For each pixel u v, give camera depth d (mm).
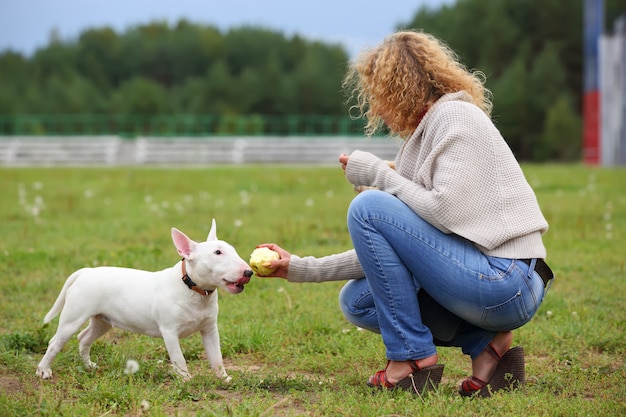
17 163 35406
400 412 3848
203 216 12344
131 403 4012
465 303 4020
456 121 4000
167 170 25266
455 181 3918
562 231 10602
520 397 4023
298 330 5711
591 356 5172
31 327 5707
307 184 18969
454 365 4996
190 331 4586
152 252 8594
